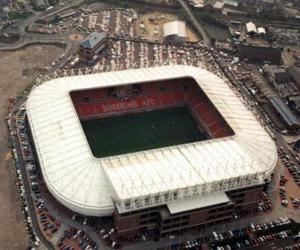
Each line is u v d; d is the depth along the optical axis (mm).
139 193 192375
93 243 198000
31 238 197875
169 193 196625
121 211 190500
